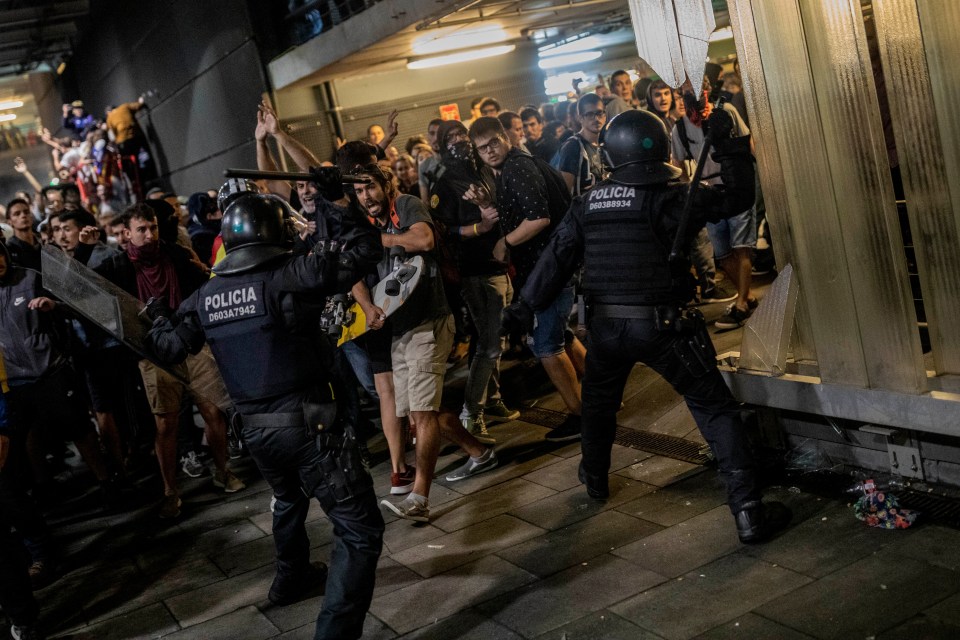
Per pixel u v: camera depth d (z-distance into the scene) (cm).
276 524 376
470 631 335
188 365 408
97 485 639
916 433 370
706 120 359
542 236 493
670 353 365
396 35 843
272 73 1084
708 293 744
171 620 395
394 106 1185
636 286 366
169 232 628
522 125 792
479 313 543
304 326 328
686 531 382
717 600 323
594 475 425
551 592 352
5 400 401
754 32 384
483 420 590
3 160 2503
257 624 374
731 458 361
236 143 1206
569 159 611
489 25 924
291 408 331
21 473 479
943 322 357
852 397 379
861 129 354
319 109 1134
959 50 320
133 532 525
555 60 1290
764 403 417
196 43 1247
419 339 449
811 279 387
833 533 353
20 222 664
